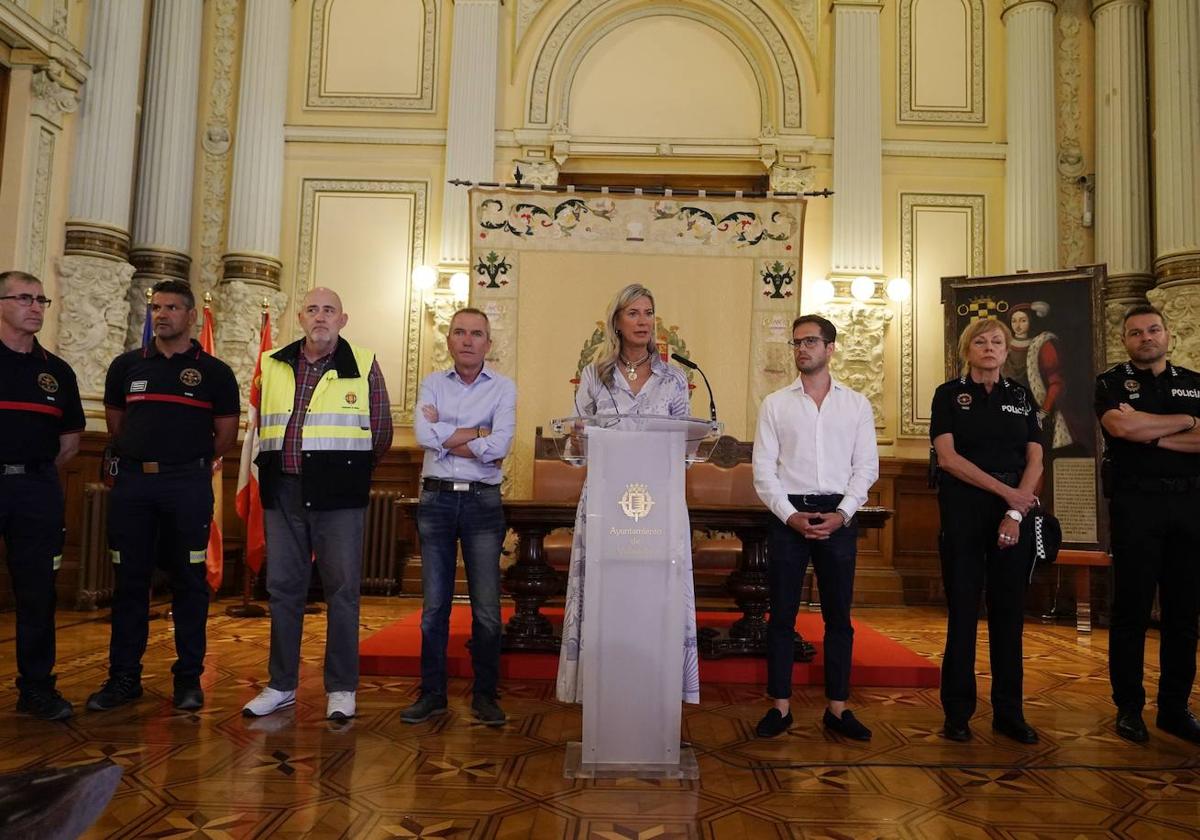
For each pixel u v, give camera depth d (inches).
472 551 116.4
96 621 195.5
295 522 115.5
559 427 100.0
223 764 94.5
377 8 291.7
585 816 82.1
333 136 285.6
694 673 100.0
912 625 212.2
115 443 120.3
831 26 288.8
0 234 218.8
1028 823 82.0
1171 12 241.1
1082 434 220.8
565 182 293.3
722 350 234.4
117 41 242.4
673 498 96.3
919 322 278.8
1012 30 281.7
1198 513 109.4
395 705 122.4
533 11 292.0
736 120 290.2
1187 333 230.5
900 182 283.7
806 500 110.0
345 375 115.6
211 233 278.8
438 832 77.3
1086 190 275.1
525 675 142.9
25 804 27.9
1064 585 239.8
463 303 273.6
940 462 112.6
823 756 102.3
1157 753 104.7
